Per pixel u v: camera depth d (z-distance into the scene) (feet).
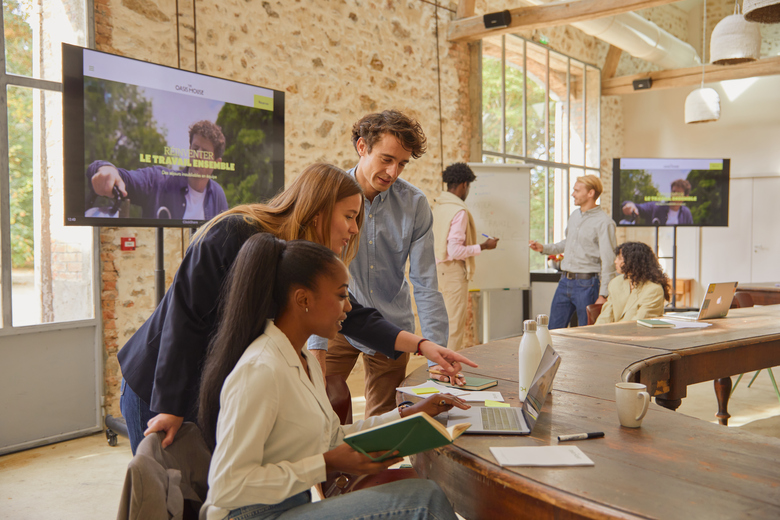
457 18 21.02
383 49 18.76
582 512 3.56
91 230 12.39
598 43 29.40
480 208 20.42
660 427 5.08
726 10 31.76
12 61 11.23
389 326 6.31
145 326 5.16
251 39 15.15
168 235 13.58
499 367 7.47
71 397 12.11
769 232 29.07
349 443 3.90
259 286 4.17
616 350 8.45
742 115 29.60
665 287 12.67
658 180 26.11
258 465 3.82
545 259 26.04
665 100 31.73
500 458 4.26
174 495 3.82
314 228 5.08
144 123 10.87
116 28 12.50
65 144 9.90
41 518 8.43
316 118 16.85
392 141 6.84
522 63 24.59
